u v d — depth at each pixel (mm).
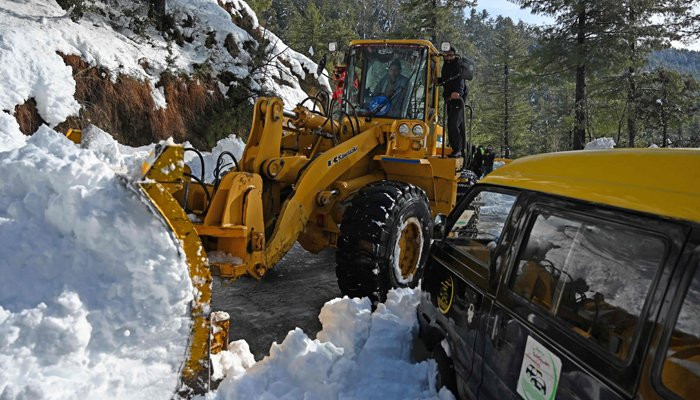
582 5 19969
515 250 2242
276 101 4059
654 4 19766
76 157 2301
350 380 2621
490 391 2199
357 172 5070
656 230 1523
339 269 4242
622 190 1749
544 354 1867
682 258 1422
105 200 2174
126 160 2686
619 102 22953
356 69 5695
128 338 2105
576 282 1836
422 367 2799
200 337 2293
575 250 1887
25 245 2098
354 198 4379
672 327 1413
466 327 2520
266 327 3969
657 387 1400
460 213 3076
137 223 2172
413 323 3305
